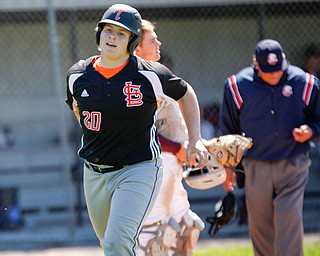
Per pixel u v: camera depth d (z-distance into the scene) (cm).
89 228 3325
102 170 1450
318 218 3322
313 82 1986
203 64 4009
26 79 4122
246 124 2002
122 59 1412
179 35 3978
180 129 1698
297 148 1984
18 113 4172
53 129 4166
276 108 1977
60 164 3941
